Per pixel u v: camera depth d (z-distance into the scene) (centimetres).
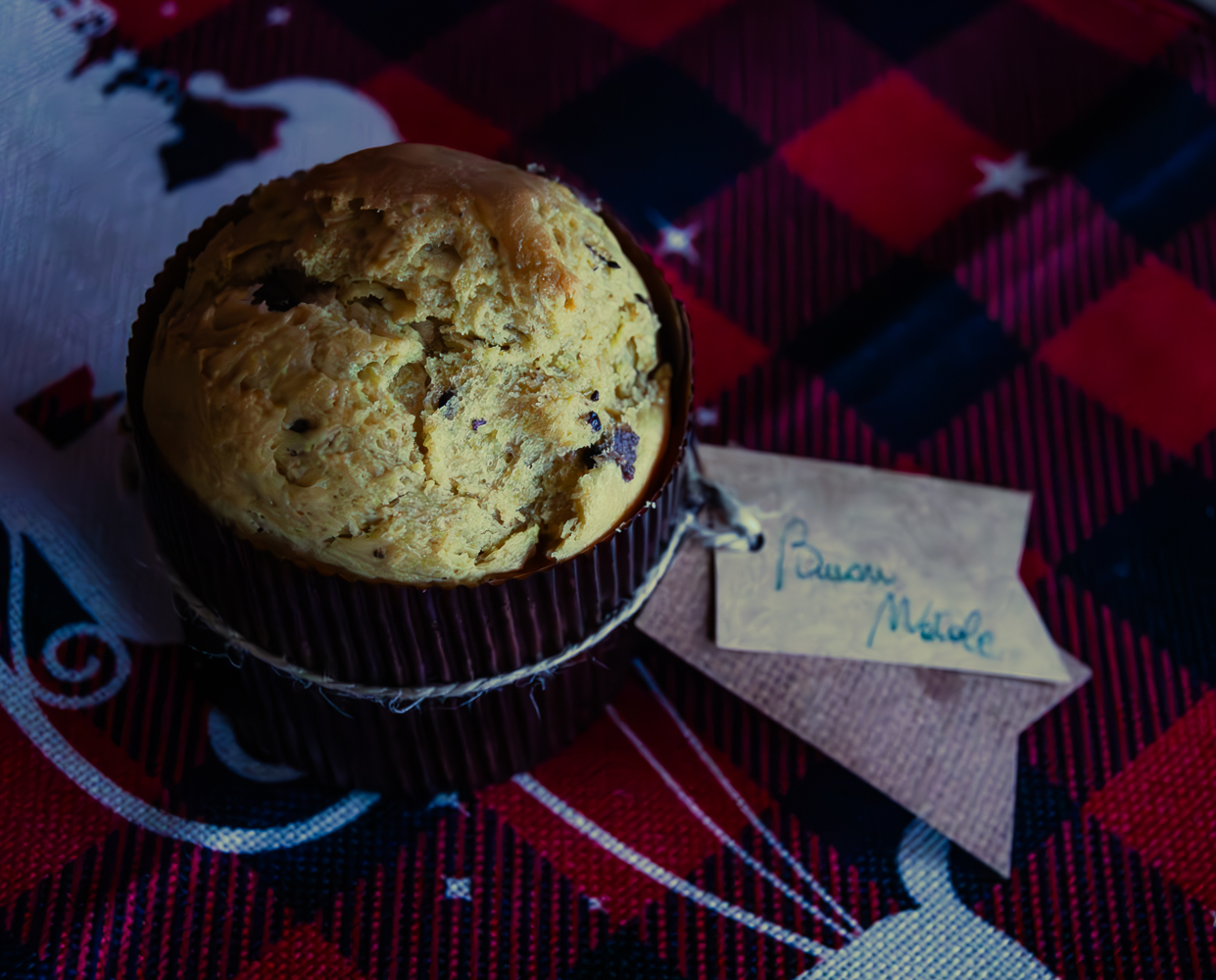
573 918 30
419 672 28
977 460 35
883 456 34
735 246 36
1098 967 31
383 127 36
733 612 32
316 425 27
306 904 30
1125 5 38
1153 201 37
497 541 28
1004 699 32
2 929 29
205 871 30
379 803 31
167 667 31
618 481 28
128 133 35
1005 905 31
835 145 37
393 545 27
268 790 31
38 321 33
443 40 37
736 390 35
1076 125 37
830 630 32
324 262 27
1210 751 32
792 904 31
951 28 38
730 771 32
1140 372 35
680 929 30
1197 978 31
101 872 30
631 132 37
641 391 29
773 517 33
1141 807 32
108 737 31
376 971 30
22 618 31
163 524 29
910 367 35
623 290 28
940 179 37
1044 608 33
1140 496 34
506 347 27
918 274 36
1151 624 33
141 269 34
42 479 32
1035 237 36
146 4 36
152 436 28
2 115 35
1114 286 36
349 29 37
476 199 28
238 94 36
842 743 32
